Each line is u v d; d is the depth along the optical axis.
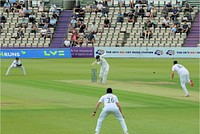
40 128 71.06
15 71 151.12
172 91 109.75
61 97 99.56
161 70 156.88
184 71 101.25
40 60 196.62
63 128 71.19
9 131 69.12
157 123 75.19
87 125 73.31
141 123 75.19
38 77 135.38
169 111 85.06
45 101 94.62
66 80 128.50
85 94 103.69
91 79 130.00
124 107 88.75
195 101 95.81
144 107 88.81
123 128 65.00
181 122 76.00
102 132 68.81
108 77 136.38
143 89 112.56
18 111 84.25
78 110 85.38
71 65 173.75
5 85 117.88
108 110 64.38
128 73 147.62
